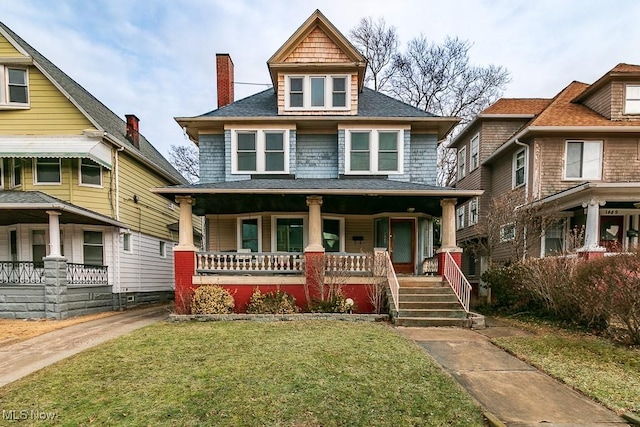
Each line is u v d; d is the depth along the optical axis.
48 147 10.98
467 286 8.60
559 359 5.40
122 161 13.12
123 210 13.12
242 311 9.68
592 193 10.12
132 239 13.80
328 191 9.45
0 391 4.29
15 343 6.97
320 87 11.73
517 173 13.73
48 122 11.74
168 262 17.16
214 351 5.77
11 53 11.41
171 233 17.53
